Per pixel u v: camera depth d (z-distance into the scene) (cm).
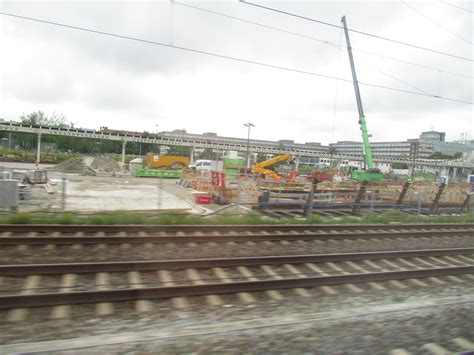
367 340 487
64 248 861
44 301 547
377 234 1209
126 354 416
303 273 791
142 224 1209
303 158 15700
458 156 12575
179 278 710
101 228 1045
